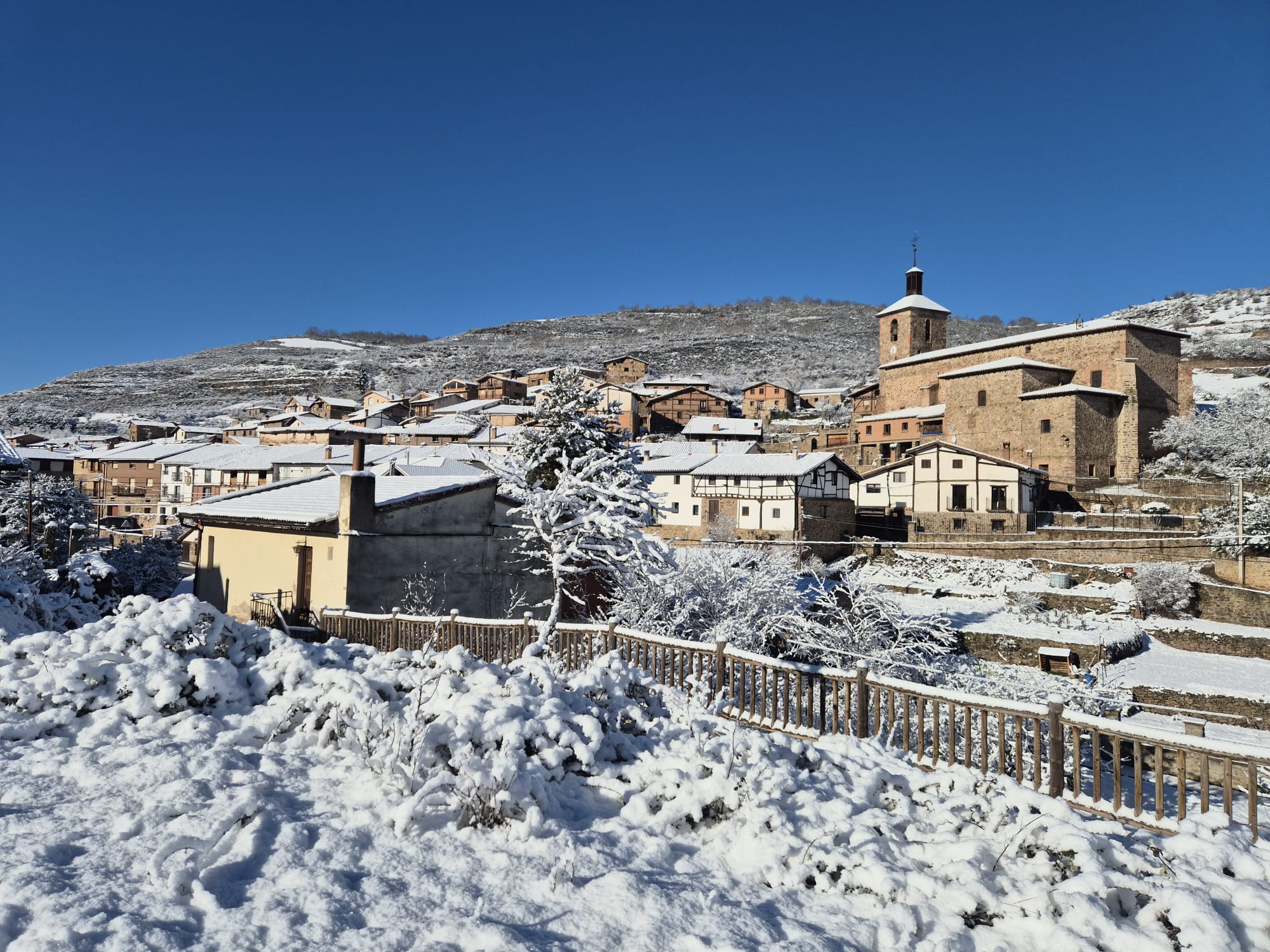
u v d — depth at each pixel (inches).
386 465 1267.2
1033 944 169.5
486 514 767.1
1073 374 2186.3
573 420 912.9
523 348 6840.6
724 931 160.2
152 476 2746.1
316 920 151.9
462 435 3100.4
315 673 295.1
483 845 192.9
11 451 940.0
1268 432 1846.7
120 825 182.9
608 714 284.4
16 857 164.2
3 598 515.8
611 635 418.9
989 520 1720.0
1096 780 255.3
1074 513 1694.1
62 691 261.1
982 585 1427.2
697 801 222.8
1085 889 183.9
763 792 229.0
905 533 1834.4
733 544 898.7
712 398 3725.4
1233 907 179.3
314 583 695.1
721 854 204.2
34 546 1200.2
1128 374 2028.8
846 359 5590.6
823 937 161.8
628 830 210.1
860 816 225.9
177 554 1688.0
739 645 676.7
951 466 1823.3
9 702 257.3
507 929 152.3
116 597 794.8
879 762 277.1
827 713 391.5
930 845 209.8
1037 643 1075.9
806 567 1243.2
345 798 216.8
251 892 161.5
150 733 252.2
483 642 470.0
